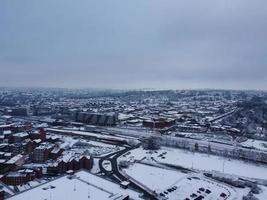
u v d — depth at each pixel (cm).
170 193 16862
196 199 16188
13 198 13188
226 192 17375
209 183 18762
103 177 17988
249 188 18388
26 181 17788
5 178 17350
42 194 13762
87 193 14138
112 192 14662
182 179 19338
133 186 17700
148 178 19362
